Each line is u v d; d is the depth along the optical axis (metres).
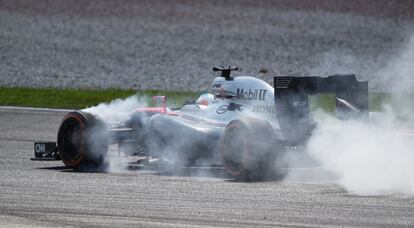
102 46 140.12
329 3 180.75
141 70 118.62
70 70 119.12
